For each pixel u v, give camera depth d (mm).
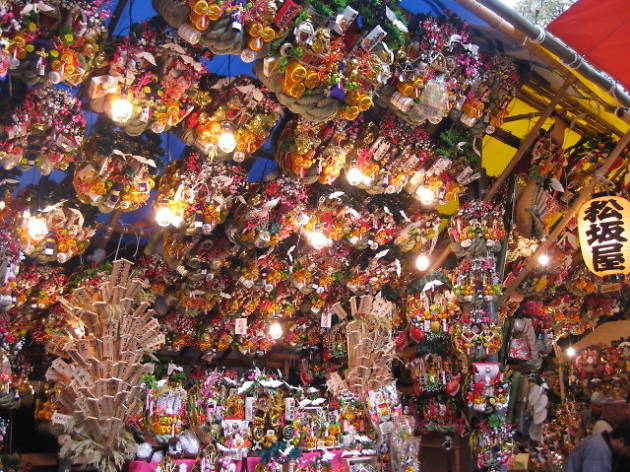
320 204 7961
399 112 6336
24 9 4406
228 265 8562
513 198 8438
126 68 5258
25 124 5203
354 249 9477
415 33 6285
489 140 8773
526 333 9742
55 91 5219
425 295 9227
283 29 5297
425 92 6211
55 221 6625
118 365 6621
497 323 8070
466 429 10148
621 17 5410
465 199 8148
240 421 7785
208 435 7602
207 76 6020
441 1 6285
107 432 6523
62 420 6453
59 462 6859
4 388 6824
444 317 9070
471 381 7941
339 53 5539
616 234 7574
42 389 8000
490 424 7801
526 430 9102
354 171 7055
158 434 7133
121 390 6629
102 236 8141
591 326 11844
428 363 10391
